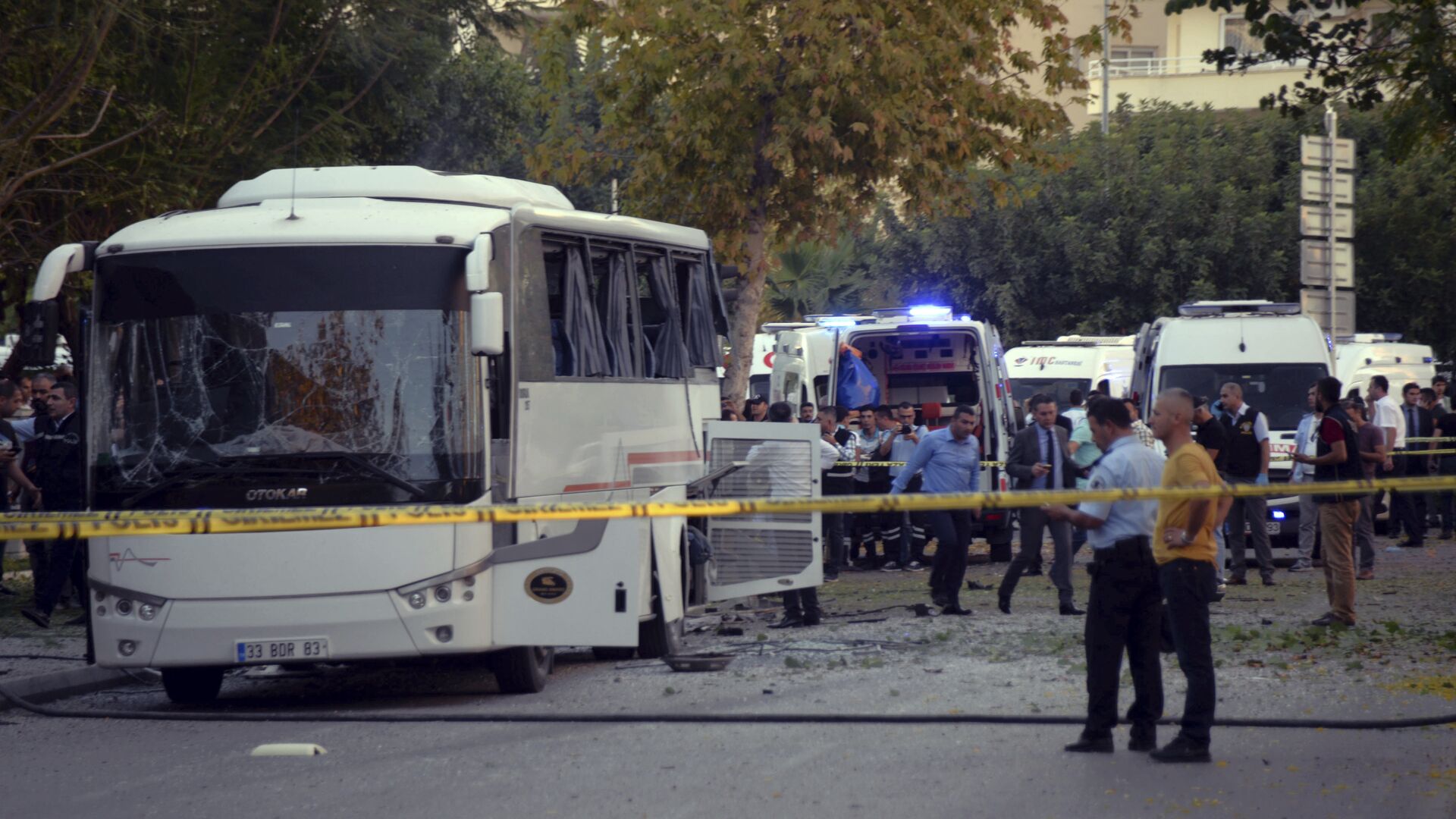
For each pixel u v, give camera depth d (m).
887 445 44.19
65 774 17.05
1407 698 19.59
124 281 21.34
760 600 36.50
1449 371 86.62
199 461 20.77
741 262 45.47
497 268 21.73
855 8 42.69
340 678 26.06
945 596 31.11
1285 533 45.06
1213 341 45.44
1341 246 38.03
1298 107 32.59
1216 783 15.06
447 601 20.73
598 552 21.61
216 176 37.47
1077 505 16.67
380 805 14.89
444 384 21.03
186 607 20.56
